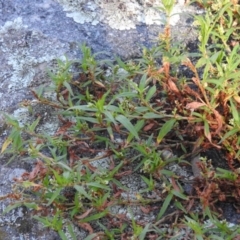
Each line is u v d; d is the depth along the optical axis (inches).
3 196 21.1
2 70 25.4
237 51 24.8
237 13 25.7
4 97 24.6
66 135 22.4
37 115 23.8
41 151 22.6
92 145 22.9
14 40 26.2
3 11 27.3
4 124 23.8
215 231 19.8
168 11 23.2
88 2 27.6
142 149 21.2
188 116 22.1
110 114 20.3
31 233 21.0
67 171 19.7
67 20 27.0
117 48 26.2
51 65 25.4
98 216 20.1
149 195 21.7
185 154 22.5
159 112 21.7
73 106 21.5
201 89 21.4
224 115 21.9
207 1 27.0
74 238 19.8
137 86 22.3
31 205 20.1
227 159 22.0
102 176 20.9
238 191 21.0
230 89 21.1
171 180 21.3
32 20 27.0
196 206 21.4
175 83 23.5
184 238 20.2
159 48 23.8
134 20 27.1
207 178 20.9
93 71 23.6
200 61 21.0
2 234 21.1
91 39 26.4
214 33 23.7
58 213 20.0
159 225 20.8
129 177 22.1
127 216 21.2
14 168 22.5
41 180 20.8
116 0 27.6
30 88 24.7
